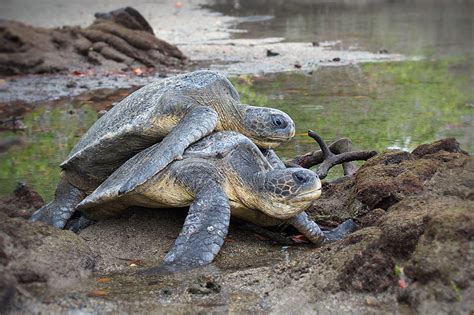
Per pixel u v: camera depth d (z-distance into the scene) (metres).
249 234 6.27
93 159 6.41
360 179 6.65
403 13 25.41
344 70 14.79
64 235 5.52
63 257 5.29
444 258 4.79
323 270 5.08
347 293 4.88
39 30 15.41
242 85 13.01
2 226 5.29
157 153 5.81
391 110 11.17
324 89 12.79
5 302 4.62
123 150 6.36
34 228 5.45
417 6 27.45
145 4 28.19
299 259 5.35
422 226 5.09
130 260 5.66
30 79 13.97
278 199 5.81
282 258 5.75
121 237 6.03
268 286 5.07
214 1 29.52
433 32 20.69
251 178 5.91
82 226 6.51
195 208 5.66
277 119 6.58
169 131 6.25
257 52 16.89
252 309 4.80
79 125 10.40
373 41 18.89
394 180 6.31
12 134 9.88
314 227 6.07
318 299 4.86
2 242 5.08
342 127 10.03
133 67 14.99
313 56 16.42
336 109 11.16
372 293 4.87
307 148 8.97
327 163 7.55
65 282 5.11
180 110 6.24
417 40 19.16
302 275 5.12
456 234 4.88
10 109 11.55
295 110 11.05
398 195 6.19
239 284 5.12
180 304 4.86
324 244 6.09
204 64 15.43
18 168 8.33
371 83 13.43
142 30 16.39
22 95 12.63
